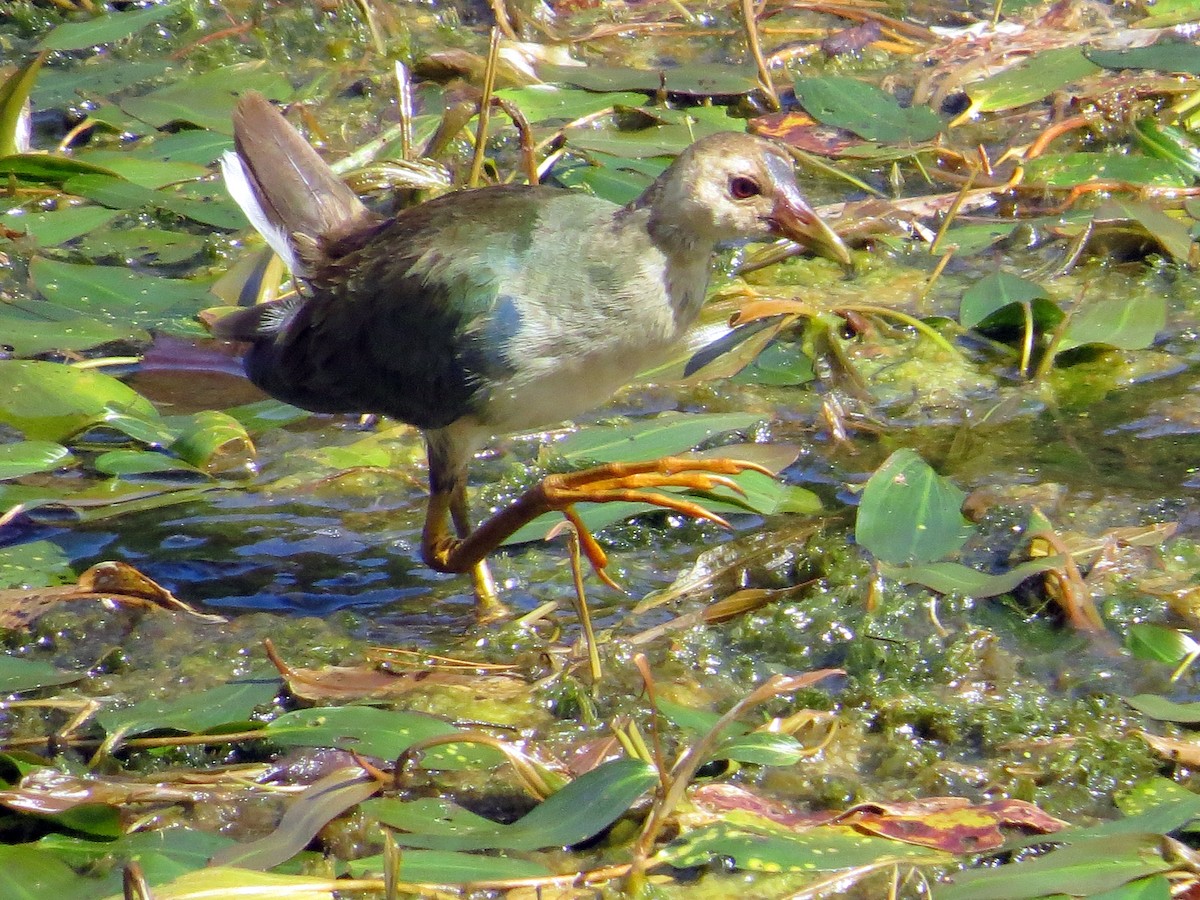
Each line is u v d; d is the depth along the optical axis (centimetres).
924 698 725
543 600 832
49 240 1155
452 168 1217
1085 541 823
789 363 1023
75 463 953
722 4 1490
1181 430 943
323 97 1352
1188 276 1095
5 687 737
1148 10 1419
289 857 610
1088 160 1209
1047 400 981
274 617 815
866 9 1467
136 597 822
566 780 659
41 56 1220
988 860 619
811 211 780
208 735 707
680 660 763
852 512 880
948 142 1263
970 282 1115
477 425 836
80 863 627
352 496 934
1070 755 680
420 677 753
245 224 1177
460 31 1455
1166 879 586
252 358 882
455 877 601
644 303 793
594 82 1337
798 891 605
